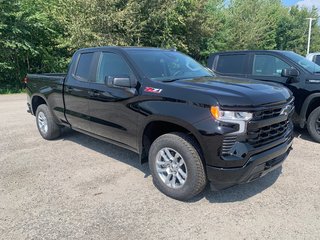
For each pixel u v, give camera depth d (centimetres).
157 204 364
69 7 1670
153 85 383
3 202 371
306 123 617
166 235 304
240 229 313
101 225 323
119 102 421
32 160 508
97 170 465
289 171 456
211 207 356
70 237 303
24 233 310
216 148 322
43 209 355
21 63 1723
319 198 374
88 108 486
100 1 1622
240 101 322
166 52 492
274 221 327
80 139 624
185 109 342
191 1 2153
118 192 395
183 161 355
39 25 1588
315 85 591
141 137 399
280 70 650
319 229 311
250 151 326
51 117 598
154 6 1872
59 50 1827
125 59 434
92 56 494
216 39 2625
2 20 1464
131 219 333
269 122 344
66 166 482
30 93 648
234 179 328
